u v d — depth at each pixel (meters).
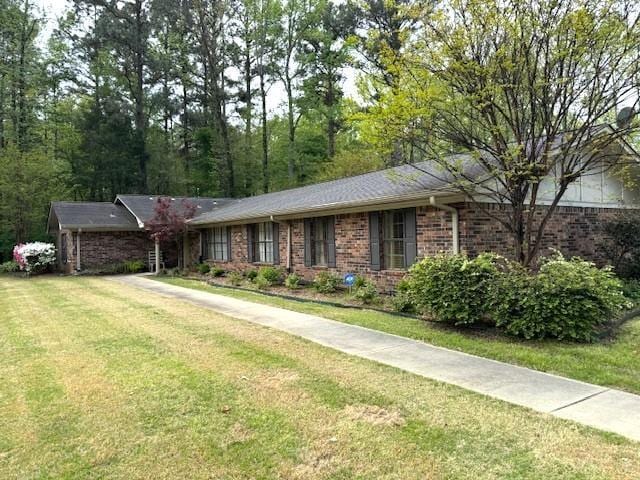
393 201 9.13
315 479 2.95
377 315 8.36
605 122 7.78
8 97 27.61
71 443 3.52
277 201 15.80
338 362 5.44
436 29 7.22
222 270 16.67
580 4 6.41
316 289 11.55
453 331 6.86
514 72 6.95
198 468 3.12
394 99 7.25
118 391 4.59
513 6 6.71
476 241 8.53
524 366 5.21
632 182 11.17
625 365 5.07
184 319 8.41
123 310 9.62
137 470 3.12
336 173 24.75
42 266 20.27
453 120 7.66
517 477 2.89
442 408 3.99
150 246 21.12
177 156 33.06
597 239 11.06
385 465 3.09
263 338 6.73
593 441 3.32
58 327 7.98
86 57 30.47
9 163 22.59
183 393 4.50
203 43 30.80
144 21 30.83
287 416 3.90
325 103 31.02
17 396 4.53
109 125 29.00
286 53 31.25
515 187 7.50
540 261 7.84
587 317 6.10
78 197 30.19
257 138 33.94
